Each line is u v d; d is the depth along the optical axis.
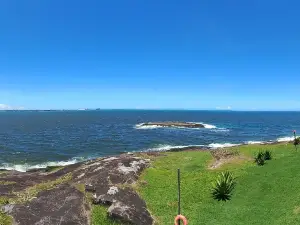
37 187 27.20
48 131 101.00
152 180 29.19
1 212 20.64
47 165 48.47
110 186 25.55
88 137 82.88
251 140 78.38
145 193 26.05
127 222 20.67
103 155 57.03
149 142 72.81
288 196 23.08
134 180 28.53
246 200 23.78
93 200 23.30
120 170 30.05
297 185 24.44
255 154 35.91
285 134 94.94
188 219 21.77
